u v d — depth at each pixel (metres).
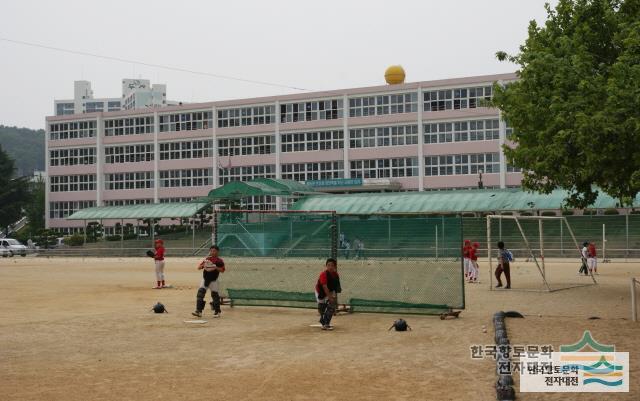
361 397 8.80
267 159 79.50
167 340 13.86
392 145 73.31
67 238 79.81
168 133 85.50
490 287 24.58
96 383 9.82
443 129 71.06
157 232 78.94
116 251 67.88
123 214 70.38
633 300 15.25
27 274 38.09
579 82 19.19
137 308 20.08
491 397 8.67
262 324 16.39
